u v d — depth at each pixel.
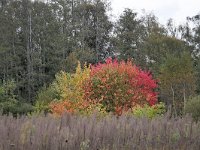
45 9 65.88
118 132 7.52
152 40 55.69
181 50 54.16
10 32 61.59
